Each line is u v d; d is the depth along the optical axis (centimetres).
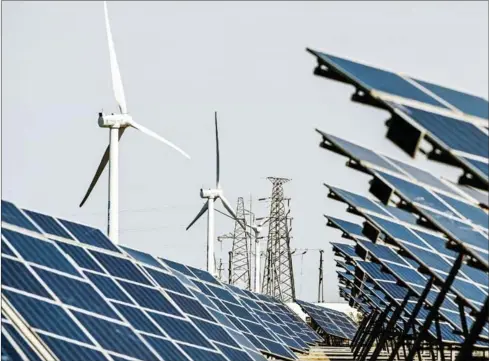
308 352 10638
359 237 7925
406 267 7944
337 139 4259
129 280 5291
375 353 9269
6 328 3716
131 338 4353
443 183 4678
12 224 4559
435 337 8106
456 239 3984
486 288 5972
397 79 3644
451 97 3762
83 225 5562
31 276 4184
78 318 4144
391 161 4528
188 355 4766
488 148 3478
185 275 8338
